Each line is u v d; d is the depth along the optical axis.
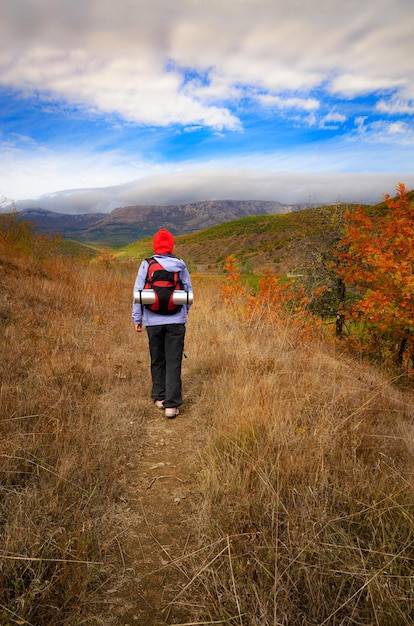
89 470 2.67
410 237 10.28
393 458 2.89
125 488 2.72
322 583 1.73
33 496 2.26
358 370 5.60
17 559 1.80
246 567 1.88
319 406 3.59
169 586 1.92
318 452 2.68
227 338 6.02
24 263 9.55
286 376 4.42
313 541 1.92
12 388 3.54
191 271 21.92
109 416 3.54
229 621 1.65
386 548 1.91
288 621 1.62
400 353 11.45
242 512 2.20
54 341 5.22
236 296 9.27
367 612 1.64
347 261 13.31
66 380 4.03
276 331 6.73
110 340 6.03
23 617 1.59
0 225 11.91
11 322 5.73
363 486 2.38
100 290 9.62
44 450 2.73
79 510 2.26
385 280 11.09
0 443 2.67
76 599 1.75
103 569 1.96
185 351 5.86
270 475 2.44
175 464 3.09
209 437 3.17
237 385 4.23
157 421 3.84
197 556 2.06
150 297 3.79
